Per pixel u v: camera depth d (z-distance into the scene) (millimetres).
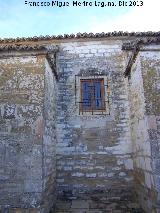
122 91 6949
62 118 6852
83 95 7090
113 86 7004
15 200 4453
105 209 5359
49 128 5625
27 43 7473
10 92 4992
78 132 6734
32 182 4523
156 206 4262
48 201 5172
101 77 7117
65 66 7270
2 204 4445
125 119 6734
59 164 6566
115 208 5395
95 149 6613
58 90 7074
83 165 6539
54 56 7203
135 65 5668
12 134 4758
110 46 7367
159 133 4570
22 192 4484
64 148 6656
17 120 4828
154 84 4852
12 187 4516
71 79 7152
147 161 4781
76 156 6598
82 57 7320
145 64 4977
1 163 4629
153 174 4395
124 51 7223
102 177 6438
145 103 4754
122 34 7320
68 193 6363
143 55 5031
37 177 4543
